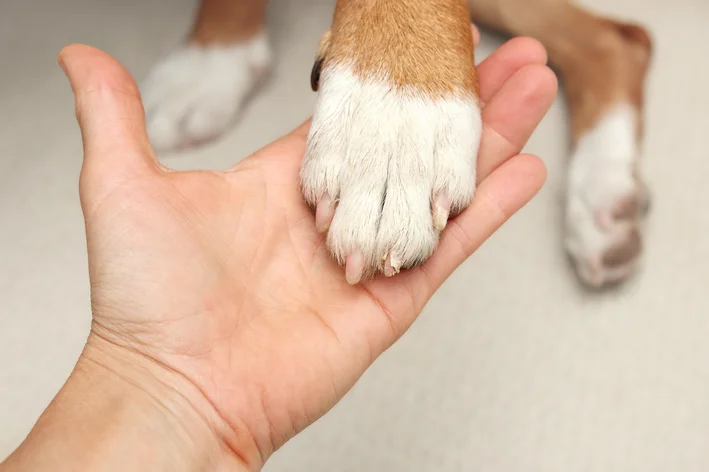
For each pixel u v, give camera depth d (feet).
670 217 1.83
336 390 1.33
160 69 1.86
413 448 1.66
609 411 1.70
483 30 1.99
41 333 1.73
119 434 1.24
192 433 1.27
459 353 1.73
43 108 1.89
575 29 1.83
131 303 1.28
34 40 1.95
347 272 1.28
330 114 1.32
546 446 1.67
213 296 1.30
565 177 1.84
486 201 1.39
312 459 1.65
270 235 1.36
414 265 1.29
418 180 1.29
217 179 1.36
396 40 1.33
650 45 1.86
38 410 1.67
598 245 1.71
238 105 1.86
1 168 1.84
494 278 1.78
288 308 1.33
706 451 1.68
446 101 1.32
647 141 1.89
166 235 1.29
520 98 1.42
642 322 1.76
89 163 1.31
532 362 1.73
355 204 1.28
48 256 1.78
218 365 1.29
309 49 1.98
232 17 1.83
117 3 2.02
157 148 1.82
